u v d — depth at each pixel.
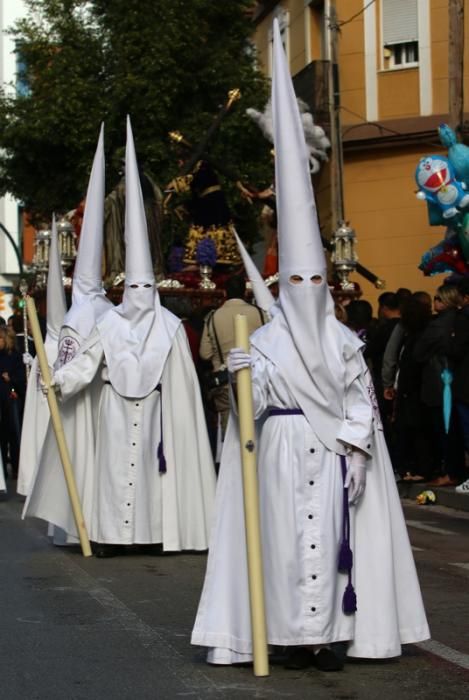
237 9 33.19
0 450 16.41
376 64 30.06
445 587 9.44
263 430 6.95
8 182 33.50
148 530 10.95
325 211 31.75
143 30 31.56
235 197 31.00
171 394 11.24
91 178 12.57
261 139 32.34
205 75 32.19
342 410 6.89
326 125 30.42
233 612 6.93
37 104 32.16
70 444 11.43
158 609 8.58
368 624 6.85
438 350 14.19
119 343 11.10
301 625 6.68
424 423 15.24
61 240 20.47
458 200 16.48
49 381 11.01
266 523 6.80
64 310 15.11
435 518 13.46
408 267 30.02
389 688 6.51
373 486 6.95
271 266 20.66
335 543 6.76
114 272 19.42
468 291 14.23
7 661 7.16
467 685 6.58
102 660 7.16
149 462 11.03
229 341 13.92
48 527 12.62
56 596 9.06
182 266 21.05
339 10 30.52
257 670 6.73
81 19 32.84
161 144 31.41
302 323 6.83
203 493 11.24
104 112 31.53
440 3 29.16
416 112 29.67
